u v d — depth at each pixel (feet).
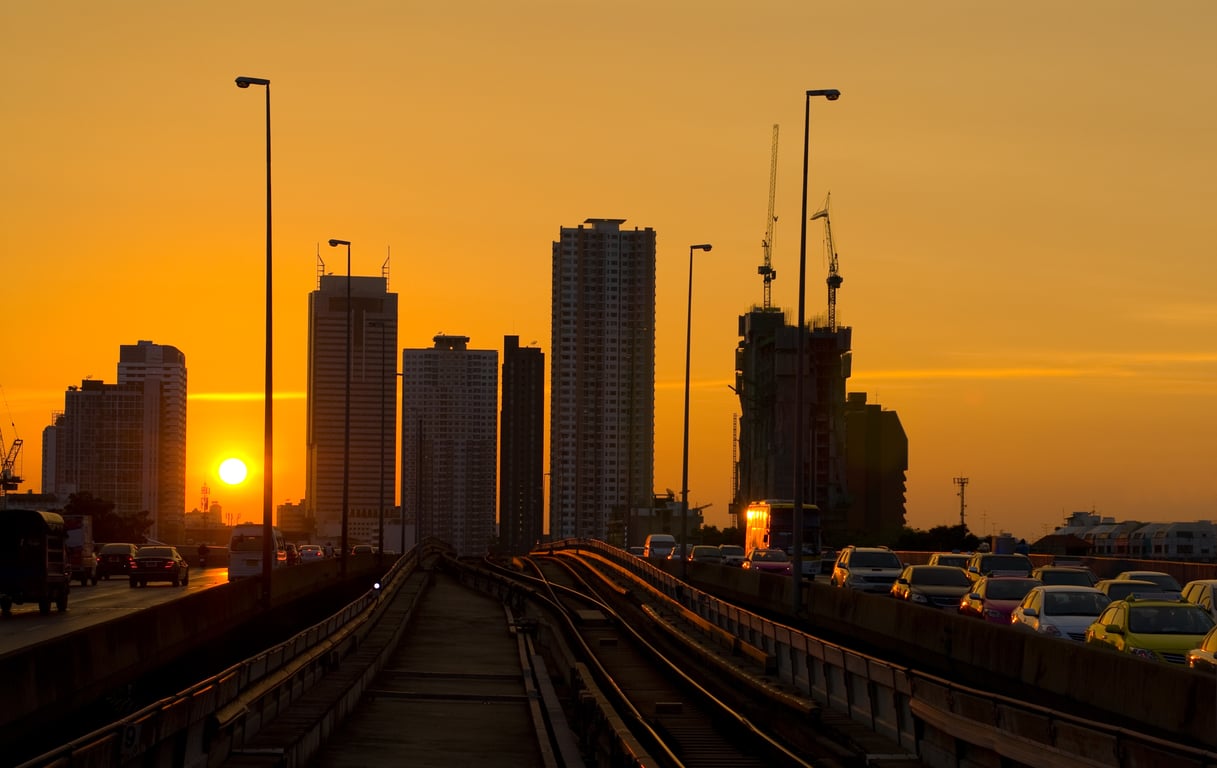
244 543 495.00
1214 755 91.40
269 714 156.66
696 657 289.33
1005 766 126.62
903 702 161.27
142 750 101.40
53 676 144.36
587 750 165.48
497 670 258.57
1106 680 148.87
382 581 417.90
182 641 217.56
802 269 321.52
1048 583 298.76
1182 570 363.76
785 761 159.22
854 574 376.27
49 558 305.32
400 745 167.02
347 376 526.16
